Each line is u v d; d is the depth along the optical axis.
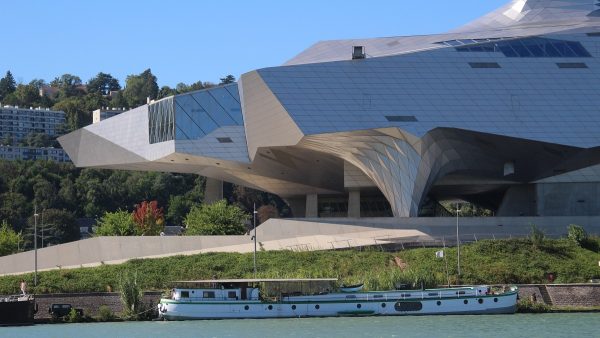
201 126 170.50
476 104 150.75
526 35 162.00
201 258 143.25
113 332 107.56
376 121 146.88
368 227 147.75
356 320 115.00
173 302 119.06
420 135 146.00
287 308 119.25
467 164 161.38
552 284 123.88
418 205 152.75
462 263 133.25
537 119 150.75
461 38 165.25
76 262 147.12
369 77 150.62
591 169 160.25
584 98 153.25
